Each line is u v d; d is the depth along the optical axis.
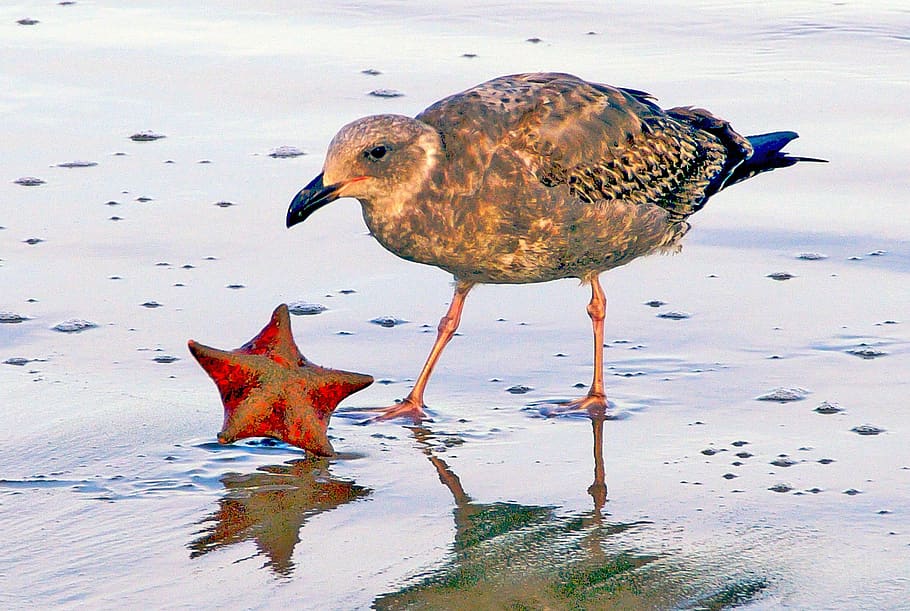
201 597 10.26
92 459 12.58
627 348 15.42
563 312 16.50
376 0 29.81
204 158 21.19
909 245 18.19
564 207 14.09
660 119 15.47
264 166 20.88
